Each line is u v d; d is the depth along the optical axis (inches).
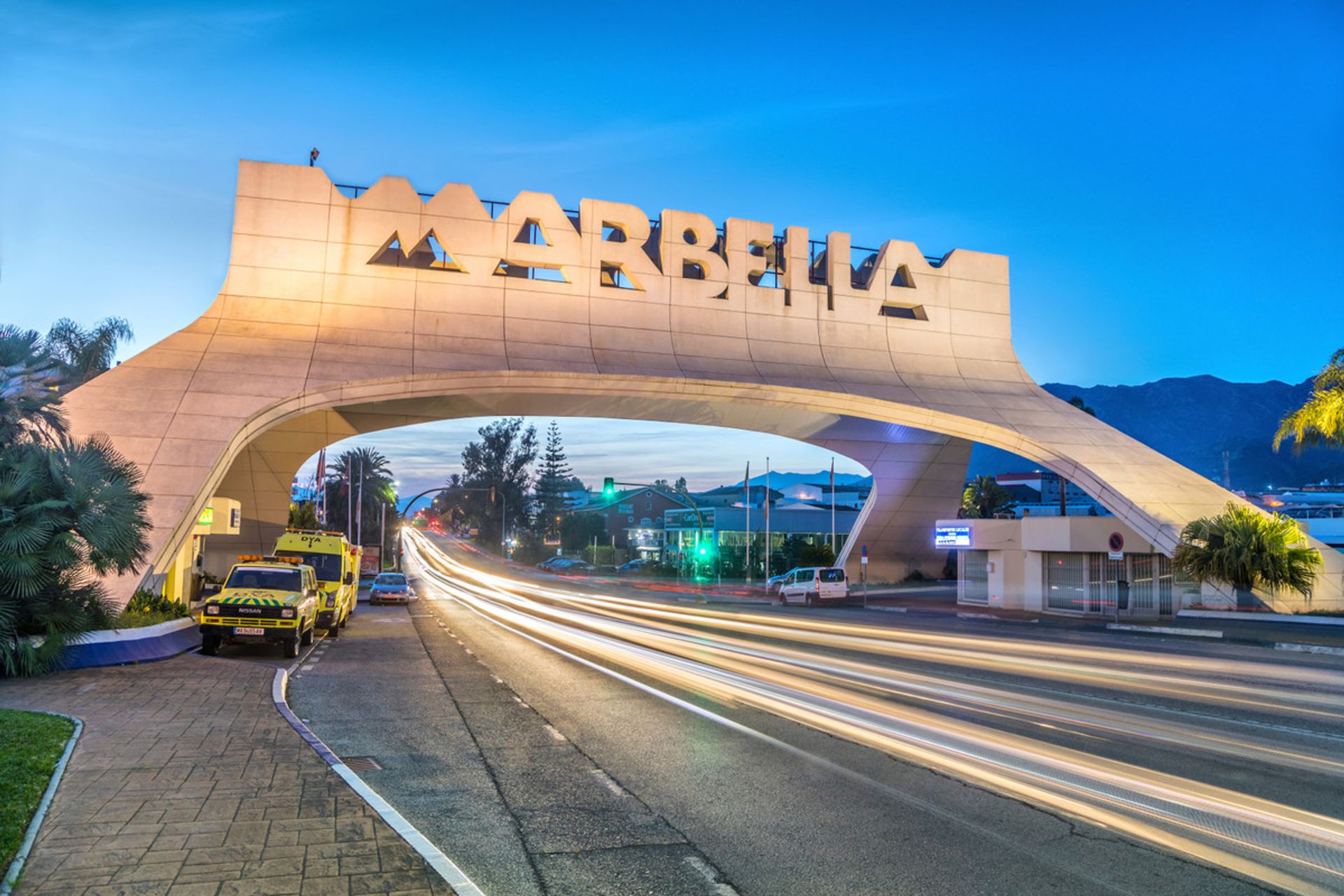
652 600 1968.5
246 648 803.4
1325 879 219.6
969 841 249.3
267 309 1469.0
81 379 1788.9
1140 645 960.9
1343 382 1205.1
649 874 222.4
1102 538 1491.1
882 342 1812.3
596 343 1598.2
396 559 4045.3
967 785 313.1
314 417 1598.2
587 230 1657.2
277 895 190.2
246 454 1699.1
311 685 577.0
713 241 1732.3
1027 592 1632.6
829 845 245.4
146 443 1103.6
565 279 1637.6
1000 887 213.3
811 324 1772.9
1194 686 593.9
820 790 305.1
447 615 1389.0
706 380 1578.5
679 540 3553.2
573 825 264.8
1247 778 325.4
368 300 1520.7
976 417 1678.2
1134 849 242.2
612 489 1942.7
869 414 1683.1
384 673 642.8
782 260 1835.6
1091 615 1462.8
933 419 1680.6
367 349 1444.4
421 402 1579.7
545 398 1577.3
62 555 553.3
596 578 3203.7
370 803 264.1
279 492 1800.0
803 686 573.3
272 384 1277.1
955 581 2420.0
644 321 1656.0
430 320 1535.4
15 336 633.6
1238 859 234.4
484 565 4320.9
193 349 1332.4
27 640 548.7
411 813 275.9
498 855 236.1
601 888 212.4
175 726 387.5
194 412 1173.1
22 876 199.5
